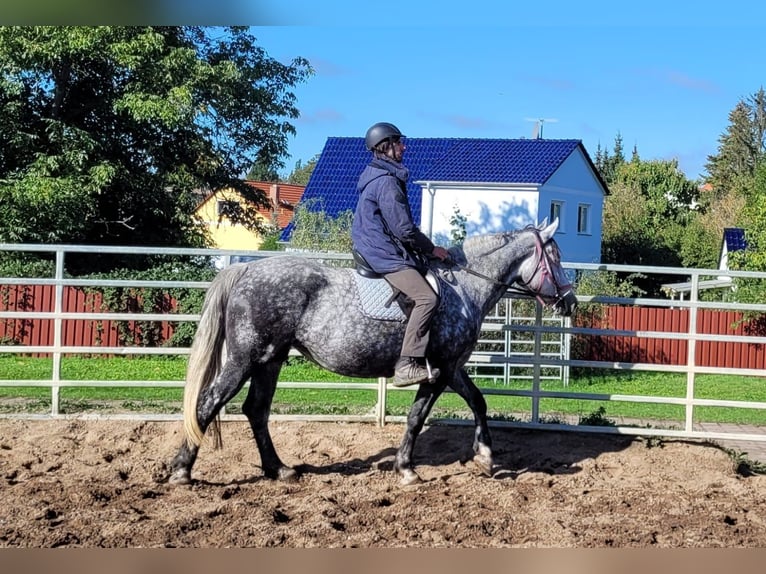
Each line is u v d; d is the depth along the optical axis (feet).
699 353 75.25
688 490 25.18
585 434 31.83
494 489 24.32
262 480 25.29
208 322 23.53
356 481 25.09
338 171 127.24
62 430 30.25
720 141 321.32
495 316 59.98
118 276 66.85
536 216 119.24
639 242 161.17
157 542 19.06
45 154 81.15
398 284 23.34
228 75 88.79
